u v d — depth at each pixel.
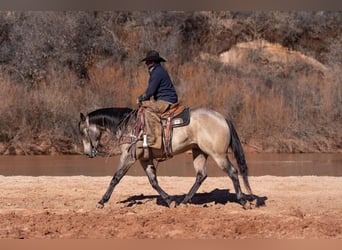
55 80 28.36
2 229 9.20
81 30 30.73
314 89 28.31
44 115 26.38
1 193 12.73
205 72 29.27
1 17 31.16
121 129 10.86
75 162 22.86
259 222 9.49
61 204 11.60
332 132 26.97
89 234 8.90
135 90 28.03
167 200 10.84
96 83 28.31
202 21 33.19
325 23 33.88
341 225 9.38
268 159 24.02
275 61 31.50
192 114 10.49
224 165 10.37
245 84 28.47
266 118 26.95
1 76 28.39
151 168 10.93
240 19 33.69
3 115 26.17
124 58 30.78
